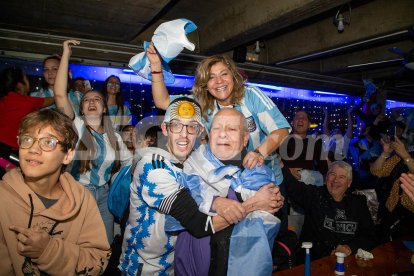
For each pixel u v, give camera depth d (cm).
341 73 766
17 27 384
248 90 166
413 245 164
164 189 109
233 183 112
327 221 190
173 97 168
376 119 554
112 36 437
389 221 207
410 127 510
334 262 146
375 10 464
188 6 468
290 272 135
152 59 154
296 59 600
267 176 118
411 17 423
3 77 206
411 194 137
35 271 95
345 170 188
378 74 791
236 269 102
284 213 189
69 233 103
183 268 117
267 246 104
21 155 91
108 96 326
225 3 459
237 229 107
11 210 92
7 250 91
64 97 191
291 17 389
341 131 480
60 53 410
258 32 442
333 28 521
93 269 103
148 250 122
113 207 164
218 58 158
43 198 100
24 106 190
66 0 328
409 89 951
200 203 107
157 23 495
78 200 104
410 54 437
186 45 138
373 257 153
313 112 764
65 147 97
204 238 110
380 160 246
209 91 160
